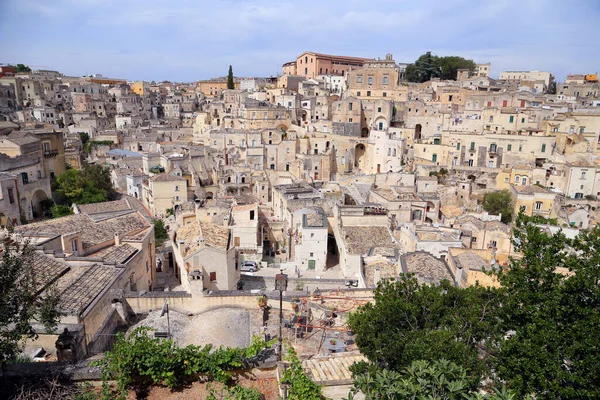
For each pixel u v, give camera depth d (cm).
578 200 8281
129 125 15800
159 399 1930
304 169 11000
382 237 6084
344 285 5028
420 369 1633
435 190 8925
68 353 2311
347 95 14438
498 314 2088
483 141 10281
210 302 3238
